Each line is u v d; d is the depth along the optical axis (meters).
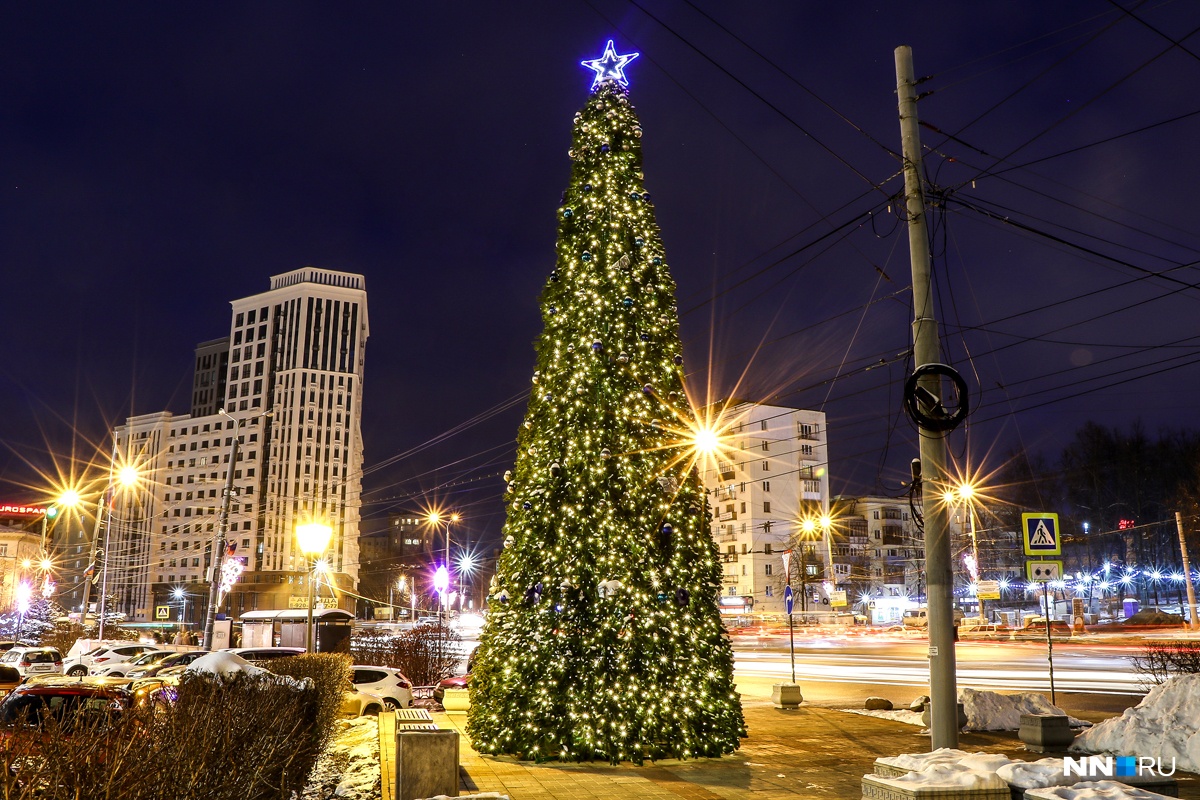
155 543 154.88
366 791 10.17
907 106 13.43
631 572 12.40
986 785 6.73
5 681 22.92
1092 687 23.16
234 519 148.00
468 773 11.00
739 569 84.12
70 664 38.66
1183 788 9.50
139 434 161.25
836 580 87.44
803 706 19.33
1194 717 10.79
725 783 10.39
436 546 131.00
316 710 10.23
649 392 13.11
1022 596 79.12
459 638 45.09
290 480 147.38
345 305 157.88
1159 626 52.72
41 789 5.31
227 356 166.00
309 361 152.88
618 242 13.81
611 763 11.52
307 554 18.09
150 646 38.03
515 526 13.27
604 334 13.30
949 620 11.80
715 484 87.88
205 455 156.00
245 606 140.25
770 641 62.56
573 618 12.27
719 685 12.58
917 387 12.20
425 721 11.02
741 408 82.44
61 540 136.88
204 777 6.30
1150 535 64.31
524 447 13.79
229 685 8.54
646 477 12.86
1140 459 65.69
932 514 12.02
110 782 5.37
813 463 88.75
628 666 11.97
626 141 14.52
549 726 11.92
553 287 14.15
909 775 7.19
